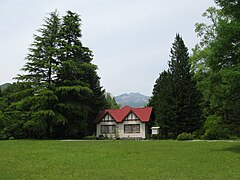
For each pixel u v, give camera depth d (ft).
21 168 43.86
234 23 69.05
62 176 37.88
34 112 136.26
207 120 141.08
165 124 146.41
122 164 48.21
